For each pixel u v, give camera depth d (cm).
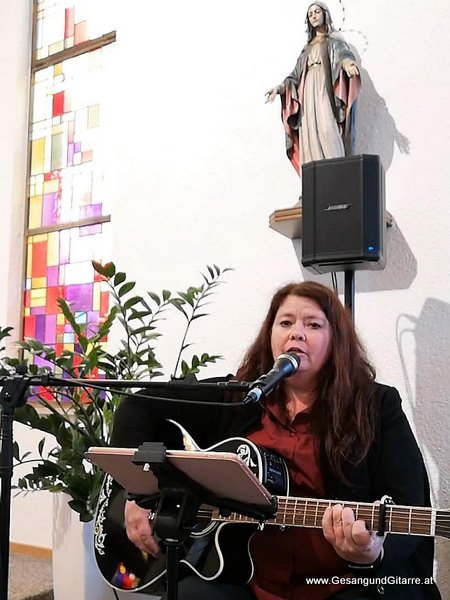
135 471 145
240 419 197
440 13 252
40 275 389
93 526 232
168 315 306
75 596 239
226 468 132
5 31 407
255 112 293
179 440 207
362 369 192
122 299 325
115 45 367
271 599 175
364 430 181
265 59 293
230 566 179
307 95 252
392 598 168
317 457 183
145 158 325
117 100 339
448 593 225
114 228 331
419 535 170
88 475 233
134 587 202
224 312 290
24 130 404
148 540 183
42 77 407
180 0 323
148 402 209
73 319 249
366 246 218
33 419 239
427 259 244
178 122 317
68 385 172
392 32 260
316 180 225
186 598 172
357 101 260
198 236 303
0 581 171
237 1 304
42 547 338
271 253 282
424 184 248
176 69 321
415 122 252
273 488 175
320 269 236
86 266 369
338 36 254
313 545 176
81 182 380
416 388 241
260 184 288
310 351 185
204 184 304
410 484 175
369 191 220
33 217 399
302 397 192
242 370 202
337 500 173
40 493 342
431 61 252
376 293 253
